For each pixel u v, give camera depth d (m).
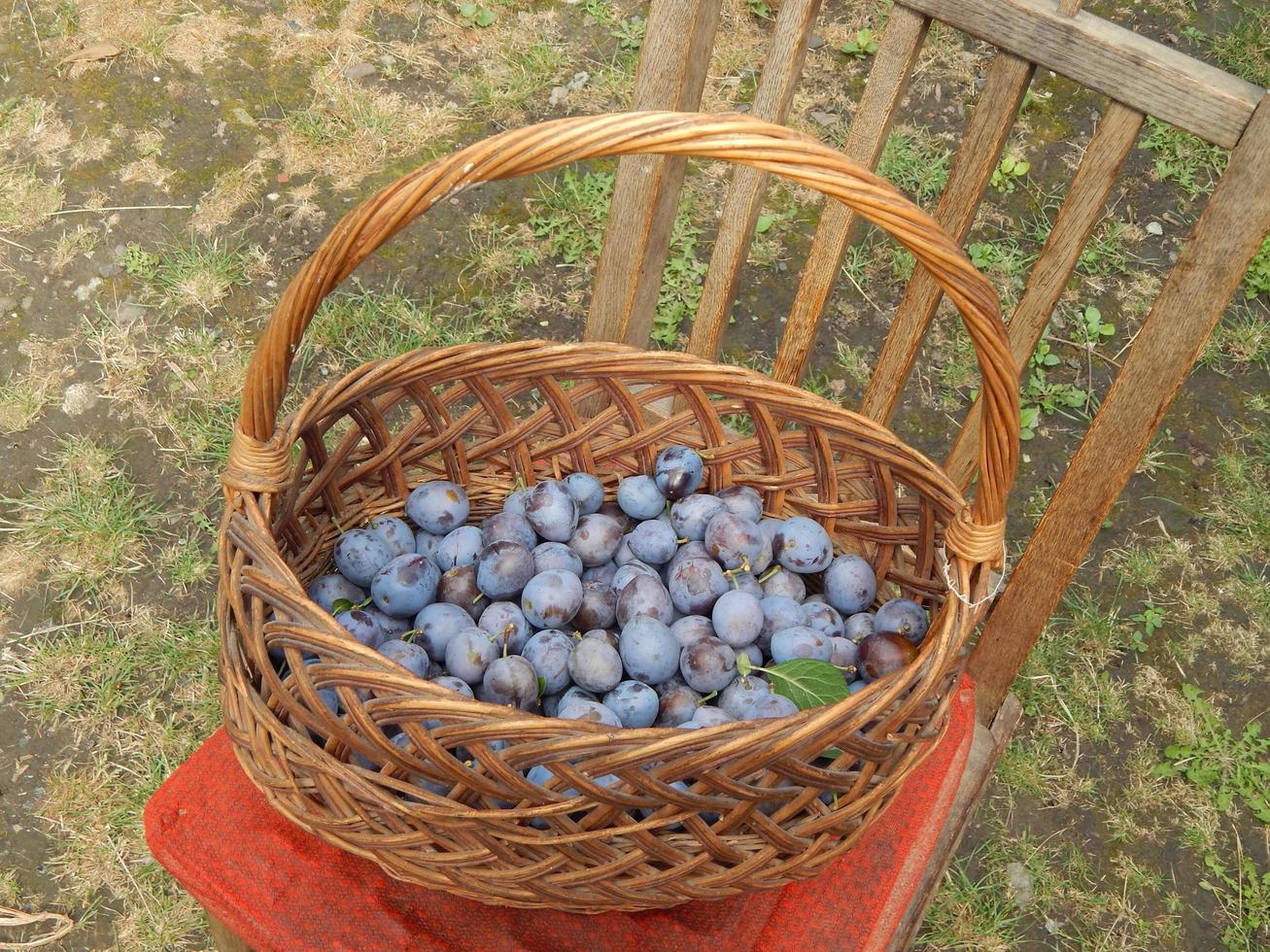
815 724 0.58
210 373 1.26
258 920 0.69
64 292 1.31
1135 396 0.76
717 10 0.82
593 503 0.81
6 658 1.07
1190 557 1.25
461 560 0.76
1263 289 1.44
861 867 0.74
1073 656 1.17
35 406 1.23
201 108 1.47
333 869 0.71
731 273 0.89
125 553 1.14
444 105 1.51
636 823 0.58
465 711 0.56
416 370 0.75
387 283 1.35
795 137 0.56
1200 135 0.70
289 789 0.62
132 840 0.99
